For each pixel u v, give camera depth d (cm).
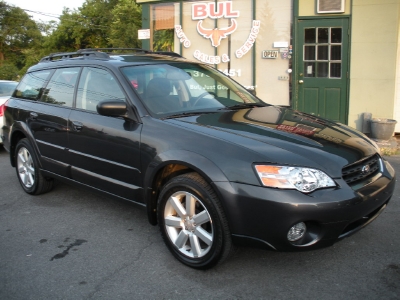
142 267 352
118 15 3206
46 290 321
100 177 420
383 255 362
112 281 331
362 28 827
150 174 359
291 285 318
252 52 923
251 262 354
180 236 347
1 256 378
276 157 303
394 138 818
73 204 509
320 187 297
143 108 383
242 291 312
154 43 1012
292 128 358
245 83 940
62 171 473
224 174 309
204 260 331
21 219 465
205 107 414
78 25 4388
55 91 492
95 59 455
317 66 875
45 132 487
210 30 953
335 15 841
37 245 399
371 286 313
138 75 417
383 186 337
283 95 911
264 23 902
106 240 407
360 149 342
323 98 881
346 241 389
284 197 291
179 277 335
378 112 845
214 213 315
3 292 319
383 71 830
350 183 315
